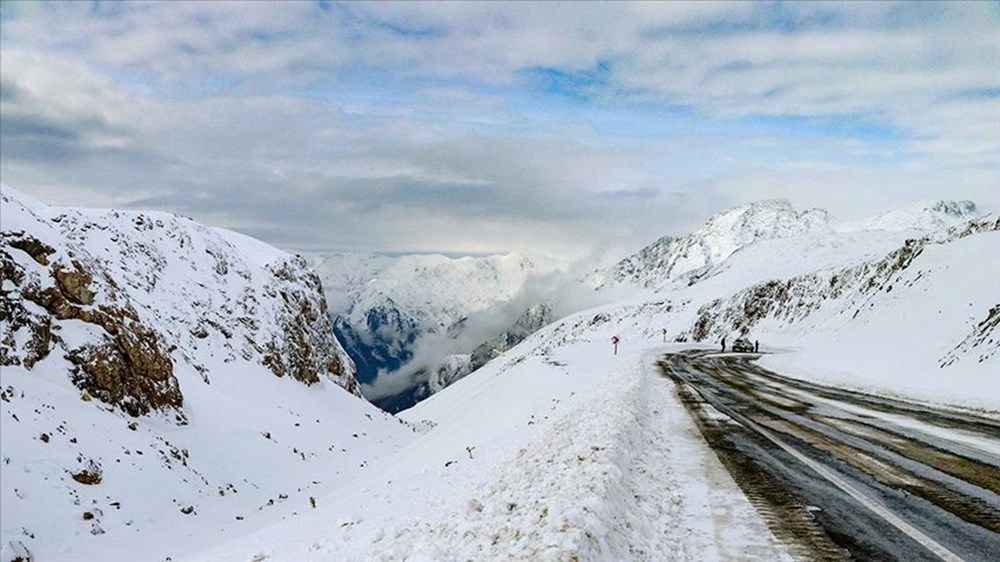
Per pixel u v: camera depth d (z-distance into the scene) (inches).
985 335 997.8
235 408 1448.1
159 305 1628.9
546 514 279.4
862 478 396.8
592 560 228.7
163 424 1146.7
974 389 820.6
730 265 6811.0
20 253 1077.1
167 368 1256.2
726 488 385.7
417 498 617.6
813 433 577.0
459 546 276.2
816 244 6151.6
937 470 410.9
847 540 282.7
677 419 691.4
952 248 1710.1
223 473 1129.4
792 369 1400.1
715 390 1002.1
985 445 490.9
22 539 678.5
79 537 732.0
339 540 448.1
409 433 2182.6
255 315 2036.2
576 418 608.1
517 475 428.1
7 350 944.9
